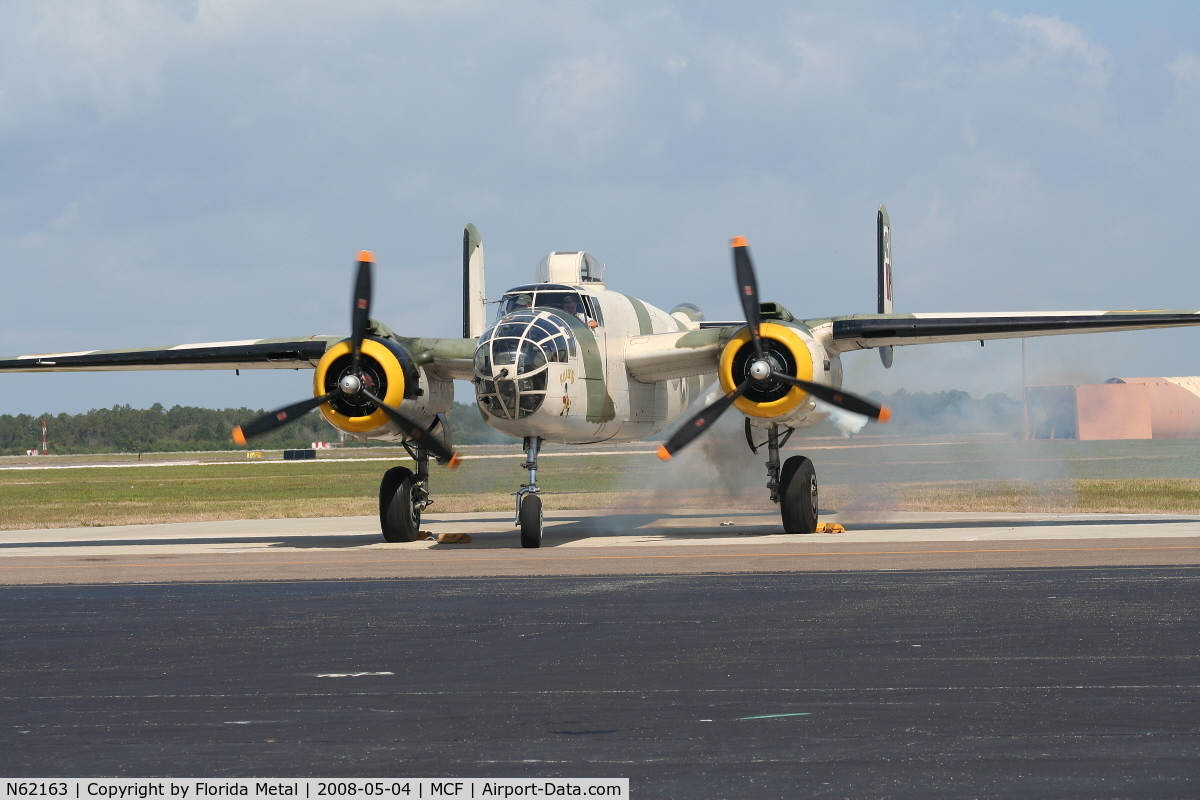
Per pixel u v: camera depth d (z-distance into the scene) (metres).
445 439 72.25
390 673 29.06
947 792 19.53
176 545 72.50
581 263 70.50
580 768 21.20
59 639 34.75
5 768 21.78
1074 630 32.75
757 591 41.88
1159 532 63.84
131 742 23.28
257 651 32.25
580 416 63.53
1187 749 21.53
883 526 74.00
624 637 33.22
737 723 23.84
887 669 28.31
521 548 62.50
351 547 67.62
